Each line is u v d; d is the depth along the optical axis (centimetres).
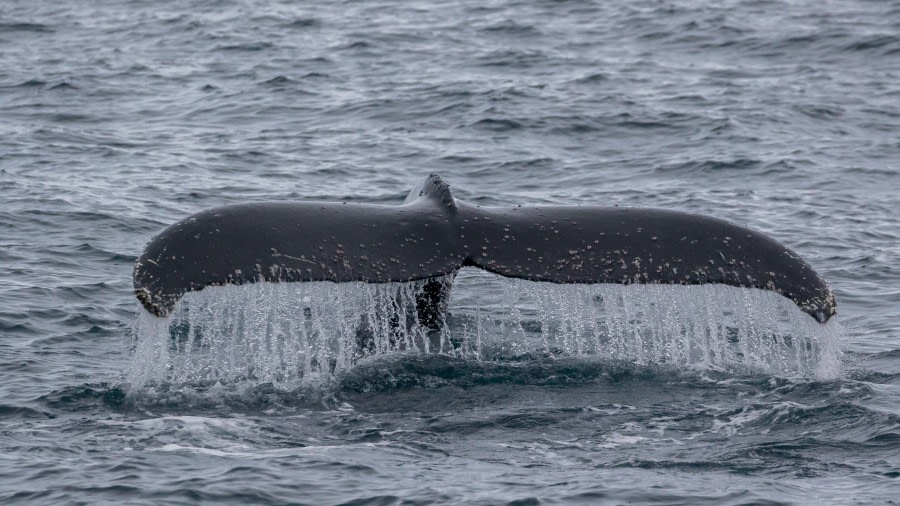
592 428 3694
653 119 11344
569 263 3622
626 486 3244
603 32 17588
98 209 7619
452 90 12775
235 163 9494
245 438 3566
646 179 9212
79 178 8694
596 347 4484
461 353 4306
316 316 4056
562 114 11525
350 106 12112
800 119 11500
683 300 3672
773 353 4469
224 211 3500
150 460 3397
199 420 3694
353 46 16312
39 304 5434
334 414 3753
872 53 15512
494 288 5550
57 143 10100
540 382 4072
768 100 12438
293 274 3403
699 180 9175
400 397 3894
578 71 14400
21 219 7244
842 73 14350
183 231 3409
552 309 5106
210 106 12181
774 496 3170
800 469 3381
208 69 14562
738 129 10925
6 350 4697
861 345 4897
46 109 11862
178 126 11181
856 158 9894
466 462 3425
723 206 8288
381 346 4234
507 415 3772
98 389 4028
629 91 12975
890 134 10931
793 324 4209
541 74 14150
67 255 6512
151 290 3266
